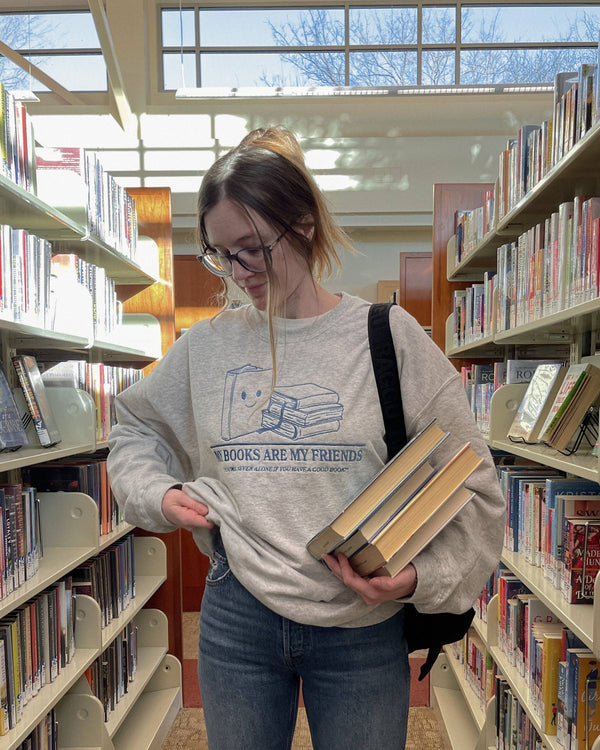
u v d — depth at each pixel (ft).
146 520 3.20
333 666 2.98
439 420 2.96
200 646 3.27
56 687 5.28
